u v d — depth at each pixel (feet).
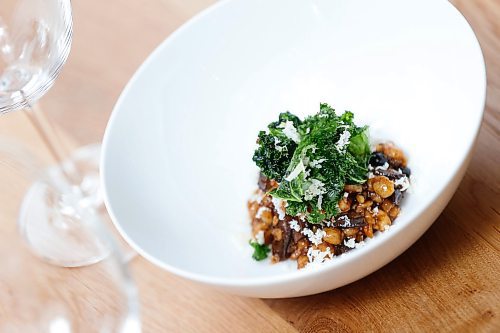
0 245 2.13
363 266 1.61
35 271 2.03
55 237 2.12
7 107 1.99
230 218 1.90
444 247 1.76
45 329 1.92
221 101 2.04
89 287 1.96
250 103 2.05
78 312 1.92
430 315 1.69
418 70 1.87
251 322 1.80
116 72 2.37
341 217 1.74
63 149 2.35
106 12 2.51
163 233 1.83
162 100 2.00
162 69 2.01
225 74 2.05
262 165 1.79
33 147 2.35
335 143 1.75
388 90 1.92
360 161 1.77
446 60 1.81
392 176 1.76
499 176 1.82
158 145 1.97
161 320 1.86
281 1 2.00
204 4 2.39
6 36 1.88
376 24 1.93
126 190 1.87
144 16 2.45
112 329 1.88
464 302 1.68
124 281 1.94
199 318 1.84
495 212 1.77
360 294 1.75
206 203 1.92
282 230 1.78
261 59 2.05
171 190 1.92
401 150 1.85
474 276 1.71
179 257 1.79
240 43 2.05
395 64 1.91
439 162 1.77
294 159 1.72
